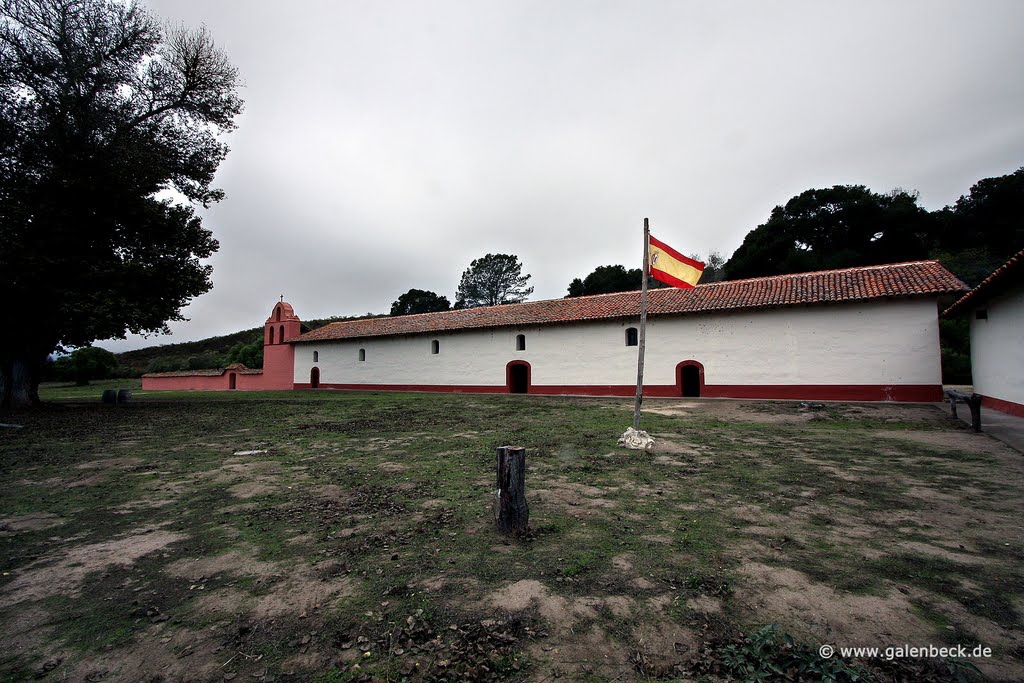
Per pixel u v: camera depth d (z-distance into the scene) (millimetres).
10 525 4750
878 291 16344
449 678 2385
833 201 37906
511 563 3717
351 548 4066
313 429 11555
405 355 28875
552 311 24422
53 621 2980
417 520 4754
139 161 16234
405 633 2779
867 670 2389
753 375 18500
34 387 18219
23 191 14625
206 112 19328
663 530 4391
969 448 8031
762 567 3596
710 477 6355
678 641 2680
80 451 8750
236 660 2562
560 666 2471
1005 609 2965
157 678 2416
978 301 13500
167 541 4297
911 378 16016
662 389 20328
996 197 37812
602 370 21922
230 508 5250
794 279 19484
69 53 15234
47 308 16125
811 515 4762
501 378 25156
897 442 8773
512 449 4402
